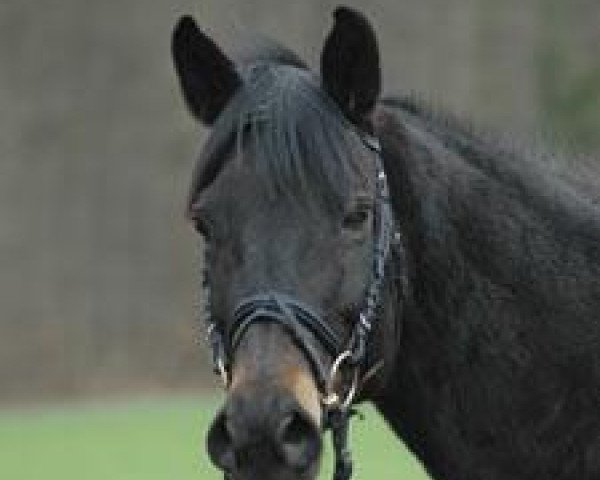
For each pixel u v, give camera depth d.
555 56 58.47
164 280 55.09
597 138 57.66
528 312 10.79
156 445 36.66
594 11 59.56
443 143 10.95
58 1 56.72
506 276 10.77
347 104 10.21
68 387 53.50
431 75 57.19
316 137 9.94
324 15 54.69
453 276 10.66
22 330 54.25
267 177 9.87
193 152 56.06
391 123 10.67
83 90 56.38
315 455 9.46
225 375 10.04
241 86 10.38
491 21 57.97
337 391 9.97
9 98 56.06
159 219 55.66
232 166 10.00
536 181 11.06
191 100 10.66
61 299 54.75
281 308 9.73
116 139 56.09
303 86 10.17
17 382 53.47
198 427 40.59
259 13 53.97
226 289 9.94
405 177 10.59
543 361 10.78
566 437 10.81
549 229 10.95
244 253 9.86
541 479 10.84
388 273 10.23
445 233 10.66
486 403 10.74
